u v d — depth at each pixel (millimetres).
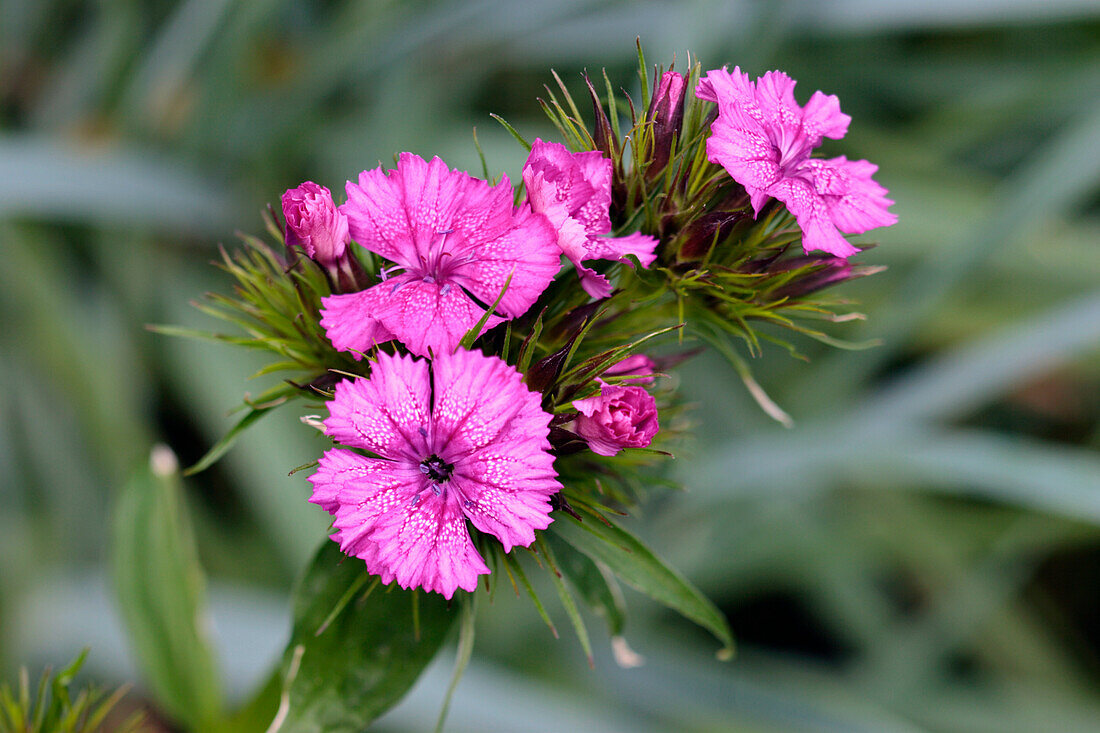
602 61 559
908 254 536
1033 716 507
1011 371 451
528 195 344
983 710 510
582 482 358
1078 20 571
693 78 356
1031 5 481
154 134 583
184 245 584
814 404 510
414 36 546
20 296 533
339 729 353
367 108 592
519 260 341
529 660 500
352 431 337
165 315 567
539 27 553
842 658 549
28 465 526
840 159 352
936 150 584
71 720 368
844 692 508
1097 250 532
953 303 555
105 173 528
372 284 348
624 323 365
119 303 567
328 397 348
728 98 346
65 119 590
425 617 356
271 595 468
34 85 609
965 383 458
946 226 527
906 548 542
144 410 553
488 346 350
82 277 576
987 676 542
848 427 468
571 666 502
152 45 593
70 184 517
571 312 355
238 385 516
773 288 361
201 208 563
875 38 584
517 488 336
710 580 520
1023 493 434
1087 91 568
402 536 335
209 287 567
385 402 337
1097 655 547
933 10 496
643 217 360
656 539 486
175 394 562
